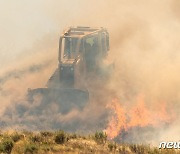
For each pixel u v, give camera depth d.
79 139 34.19
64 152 30.22
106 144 33.81
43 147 30.94
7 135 34.22
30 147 30.42
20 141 32.31
